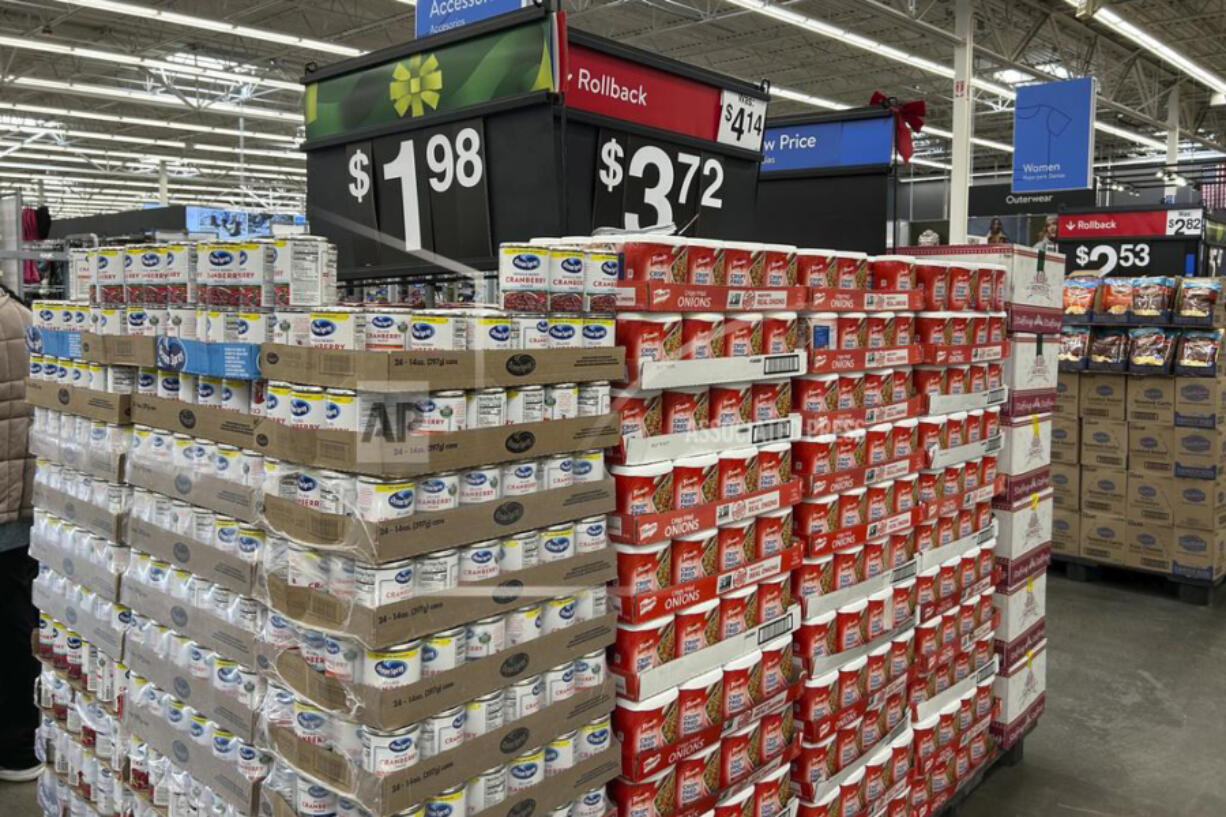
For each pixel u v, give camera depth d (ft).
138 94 51.83
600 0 41.60
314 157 9.07
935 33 37.63
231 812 5.94
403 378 4.75
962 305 9.64
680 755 6.46
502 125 7.36
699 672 6.63
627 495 6.10
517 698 5.44
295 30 45.83
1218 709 13.57
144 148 76.02
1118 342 19.06
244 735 5.65
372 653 4.82
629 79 7.98
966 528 10.05
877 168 12.00
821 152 12.43
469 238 7.74
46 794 8.40
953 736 10.06
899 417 8.67
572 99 7.47
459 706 5.12
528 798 5.49
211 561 5.85
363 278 8.69
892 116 11.85
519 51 7.16
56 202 107.96
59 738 8.14
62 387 7.41
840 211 12.34
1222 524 18.76
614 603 6.18
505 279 5.62
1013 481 10.85
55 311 7.64
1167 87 62.54
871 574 8.46
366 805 4.80
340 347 5.01
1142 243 21.88
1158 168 35.70
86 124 67.10
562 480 5.68
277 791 5.47
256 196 97.86
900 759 9.11
